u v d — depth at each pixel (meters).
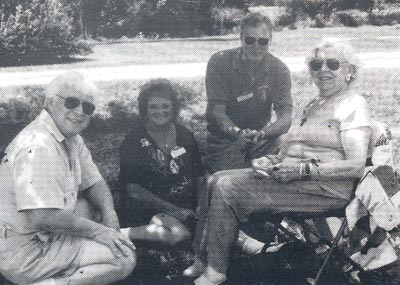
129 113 6.76
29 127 3.22
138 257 4.01
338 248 3.59
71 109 3.18
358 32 14.93
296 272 3.87
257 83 4.63
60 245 3.26
